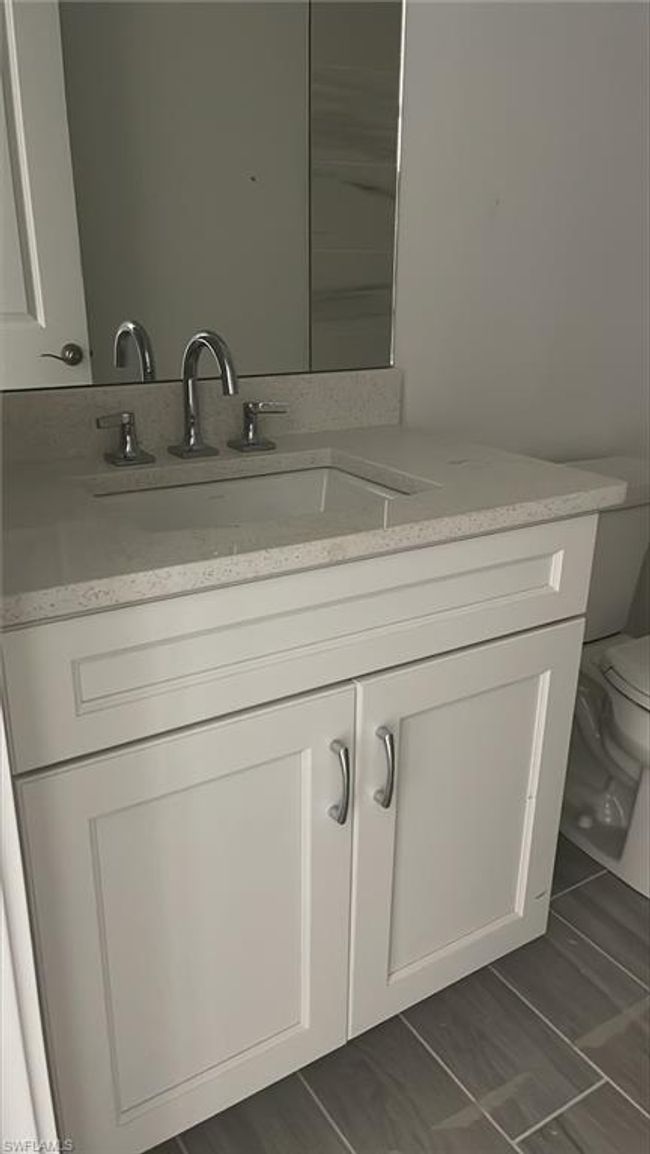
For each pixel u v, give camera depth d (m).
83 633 0.96
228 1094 1.30
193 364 1.46
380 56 1.60
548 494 1.29
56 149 1.37
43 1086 0.91
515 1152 1.33
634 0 1.86
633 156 1.99
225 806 1.14
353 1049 1.50
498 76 1.73
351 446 1.60
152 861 1.10
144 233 1.48
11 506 1.20
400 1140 1.35
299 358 1.68
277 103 1.55
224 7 1.47
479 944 1.55
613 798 2.02
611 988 1.63
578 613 1.44
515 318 1.94
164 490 1.42
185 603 1.02
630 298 2.12
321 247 1.65
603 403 2.17
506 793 1.48
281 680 1.13
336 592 1.13
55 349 1.43
